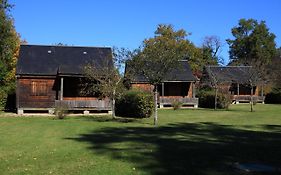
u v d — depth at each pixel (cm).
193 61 6962
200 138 1786
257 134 1958
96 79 2967
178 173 1067
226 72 6184
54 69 3628
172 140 1712
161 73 2483
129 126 2355
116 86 2867
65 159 1270
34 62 3675
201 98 4725
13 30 4331
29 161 1242
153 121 2717
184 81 4775
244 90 6272
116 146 1538
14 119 2834
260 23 9838
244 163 1203
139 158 1274
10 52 4209
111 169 1112
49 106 3566
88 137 1831
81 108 3431
